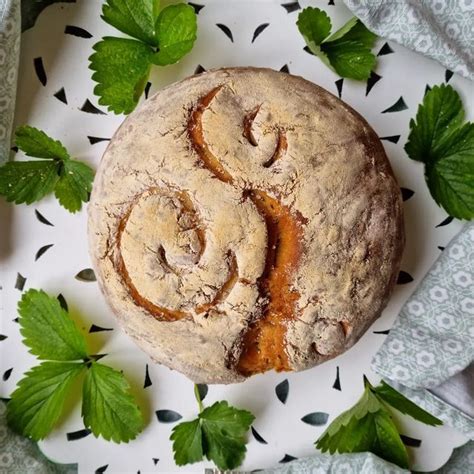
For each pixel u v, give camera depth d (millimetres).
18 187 394
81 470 404
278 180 342
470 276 394
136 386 407
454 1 396
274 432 406
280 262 345
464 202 402
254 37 408
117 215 351
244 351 353
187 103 354
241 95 353
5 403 405
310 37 396
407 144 405
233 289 342
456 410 398
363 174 352
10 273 405
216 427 399
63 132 405
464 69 395
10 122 394
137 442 406
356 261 348
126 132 360
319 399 409
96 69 387
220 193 341
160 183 345
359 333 359
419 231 409
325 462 398
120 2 387
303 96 356
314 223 343
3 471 401
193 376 359
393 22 394
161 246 341
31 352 394
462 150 404
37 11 404
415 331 396
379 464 392
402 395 406
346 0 389
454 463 425
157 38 390
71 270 406
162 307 346
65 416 405
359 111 411
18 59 393
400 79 411
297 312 347
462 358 391
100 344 406
